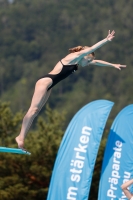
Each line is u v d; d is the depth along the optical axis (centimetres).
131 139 4356
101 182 4303
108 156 4338
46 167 6431
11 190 6106
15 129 6850
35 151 6312
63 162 4262
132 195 3722
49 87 3192
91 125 4316
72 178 4234
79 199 4200
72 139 4303
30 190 6272
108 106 4369
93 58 3394
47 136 6412
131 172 4306
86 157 4256
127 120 4394
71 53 3231
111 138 4359
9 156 6241
